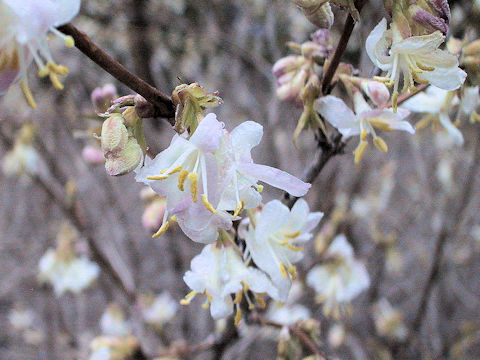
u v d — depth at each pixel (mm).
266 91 522
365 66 234
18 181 557
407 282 536
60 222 506
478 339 486
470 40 202
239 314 185
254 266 193
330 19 177
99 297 533
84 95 428
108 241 398
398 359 446
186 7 548
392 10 173
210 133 161
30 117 379
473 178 406
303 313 289
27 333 488
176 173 164
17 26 151
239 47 439
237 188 162
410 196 575
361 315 481
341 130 189
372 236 468
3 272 554
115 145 164
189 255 433
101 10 508
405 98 196
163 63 535
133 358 242
